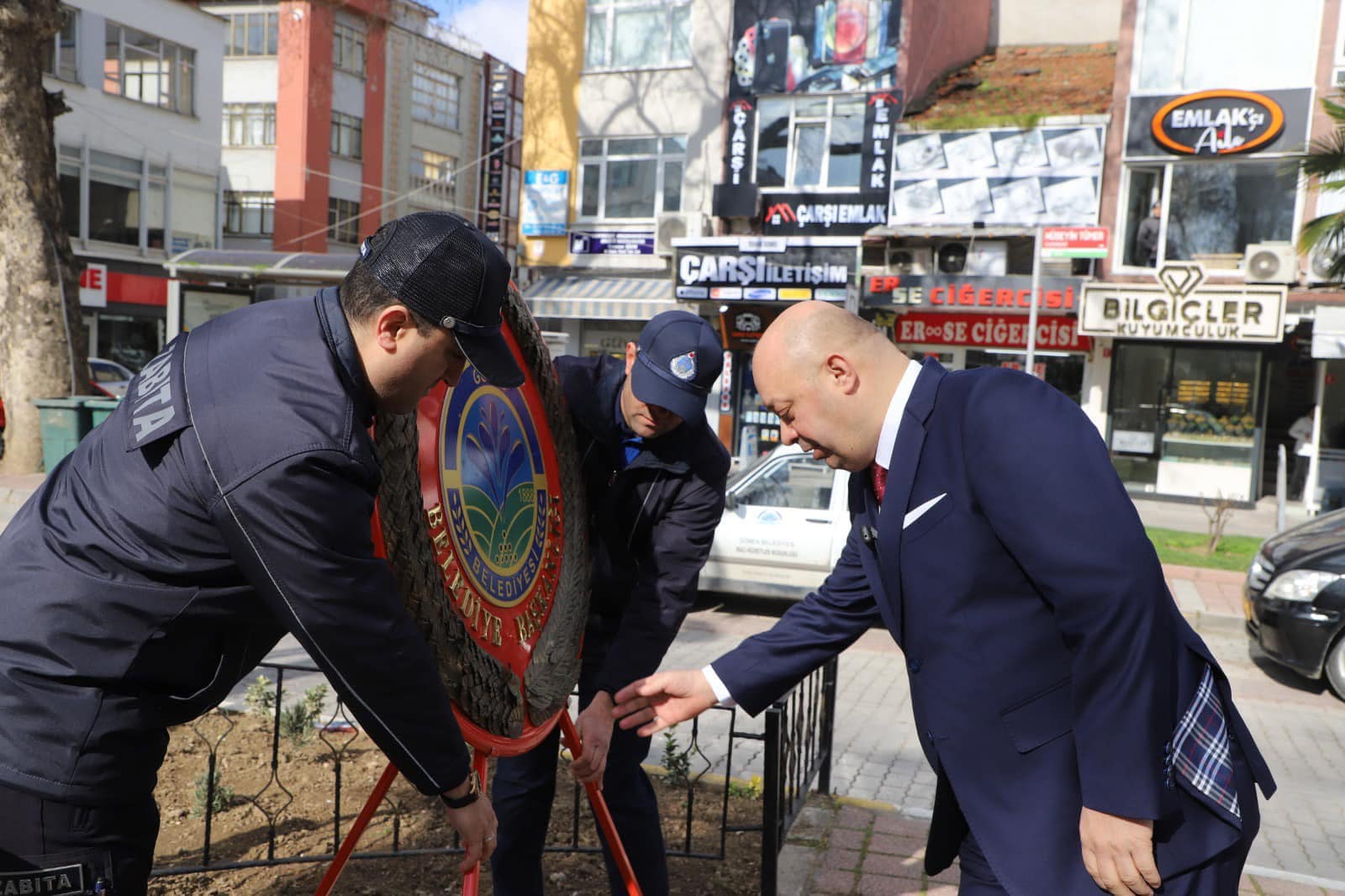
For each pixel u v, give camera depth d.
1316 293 16.17
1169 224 17.38
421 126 37.38
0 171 13.14
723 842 3.54
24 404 13.55
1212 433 17.42
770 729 3.11
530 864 2.78
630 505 2.78
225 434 1.60
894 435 1.94
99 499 1.70
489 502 2.22
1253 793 1.90
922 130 18.50
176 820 3.62
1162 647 1.69
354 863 3.35
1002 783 1.87
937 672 1.92
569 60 20.91
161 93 29.11
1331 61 16.12
